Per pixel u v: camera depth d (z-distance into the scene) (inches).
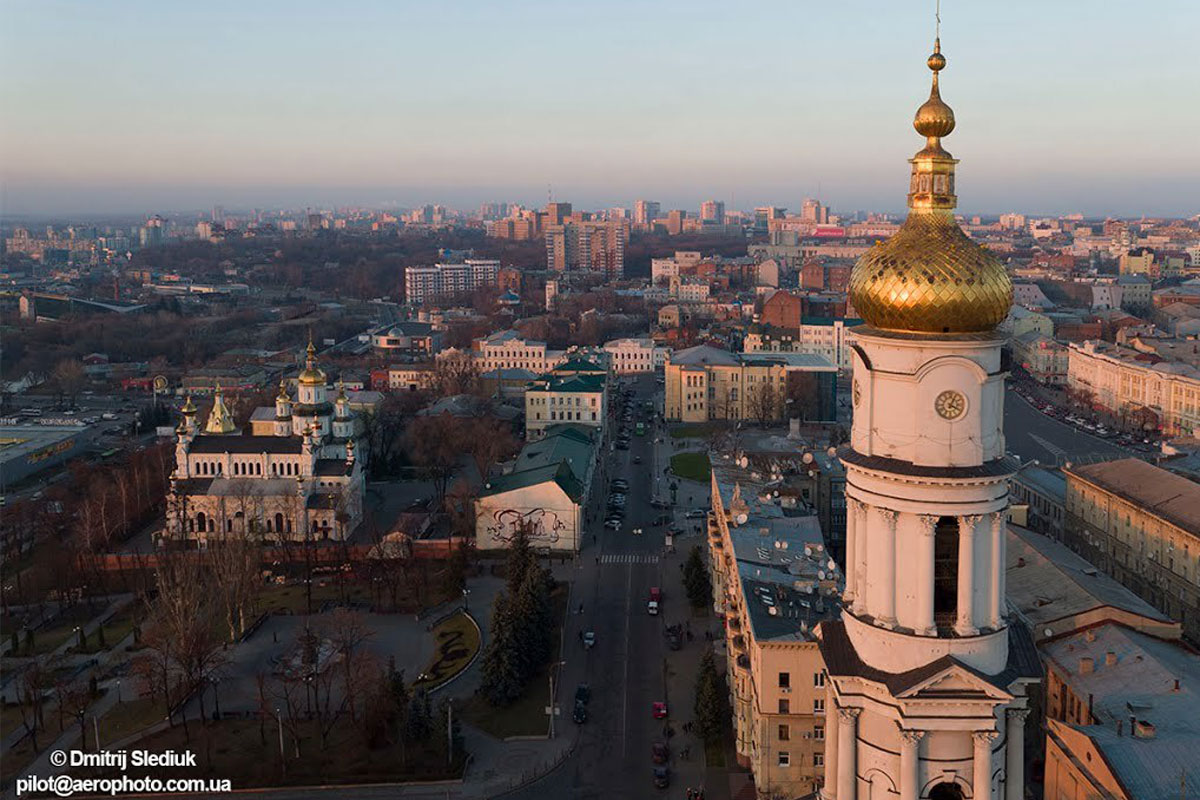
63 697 6166.3
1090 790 3986.2
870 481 2295.8
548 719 6003.9
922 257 2206.0
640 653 6865.2
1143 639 5216.5
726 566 6658.5
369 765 5511.8
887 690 2247.8
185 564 7288.4
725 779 5349.4
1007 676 2265.0
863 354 2295.8
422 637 7180.1
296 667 6594.5
